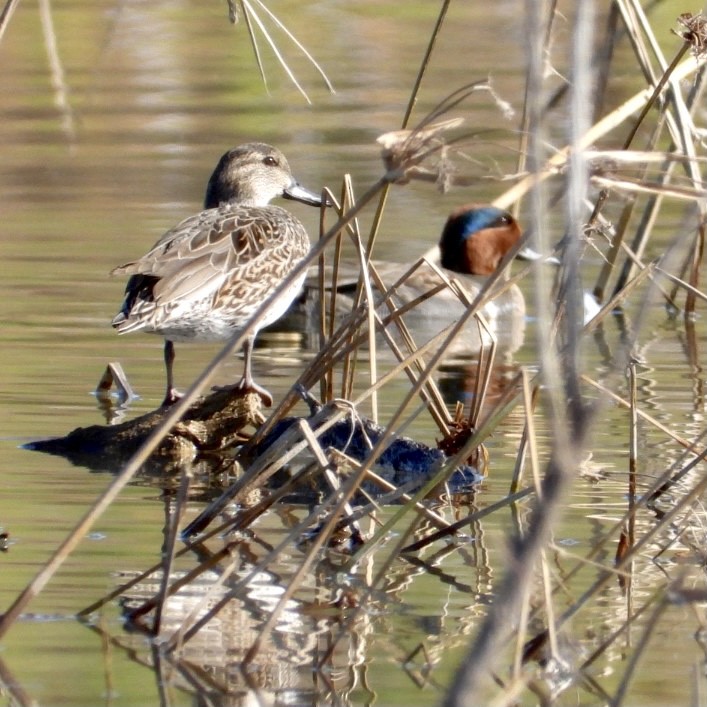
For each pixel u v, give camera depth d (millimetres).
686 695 7137
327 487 10883
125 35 29031
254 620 8164
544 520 4703
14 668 7395
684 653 7707
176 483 10969
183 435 11602
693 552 9289
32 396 13203
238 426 11852
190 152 24047
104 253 18531
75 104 26703
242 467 11336
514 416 13008
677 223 20297
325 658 7496
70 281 17500
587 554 9211
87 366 14383
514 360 15398
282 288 7625
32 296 16922
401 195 22375
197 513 10164
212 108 26875
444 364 15195
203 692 7152
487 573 8984
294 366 14719
